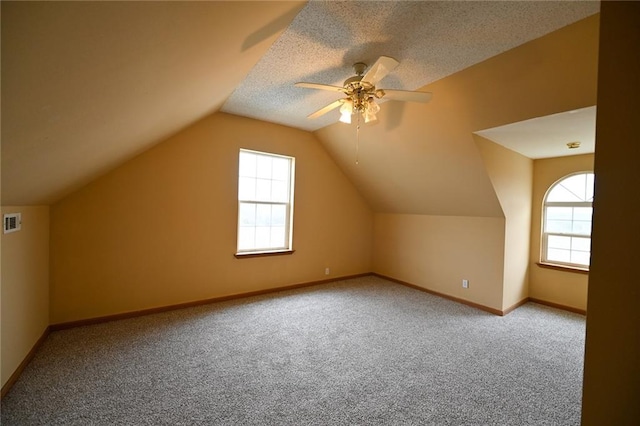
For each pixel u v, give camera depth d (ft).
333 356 8.00
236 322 10.19
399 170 13.23
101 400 5.96
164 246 10.94
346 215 16.43
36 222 7.86
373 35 6.39
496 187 11.06
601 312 3.29
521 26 5.98
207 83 6.81
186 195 11.34
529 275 13.47
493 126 8.88
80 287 9.46
